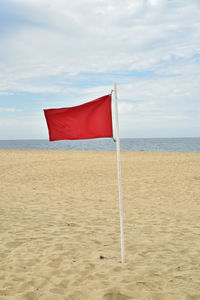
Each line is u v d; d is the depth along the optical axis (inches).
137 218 253.0
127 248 175.9
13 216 251.1
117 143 146.0
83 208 288.5
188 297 113.0
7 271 139.9
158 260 155.6
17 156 959.0
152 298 112.7
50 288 121.3
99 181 467.2
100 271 139.6
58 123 145.9
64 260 154.1
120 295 114.9
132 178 492.1
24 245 178.2
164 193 370.9
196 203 315.0
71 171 582.9
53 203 310.0
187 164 673.6
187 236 201.5
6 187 407.8
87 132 147.3
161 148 2278.5
